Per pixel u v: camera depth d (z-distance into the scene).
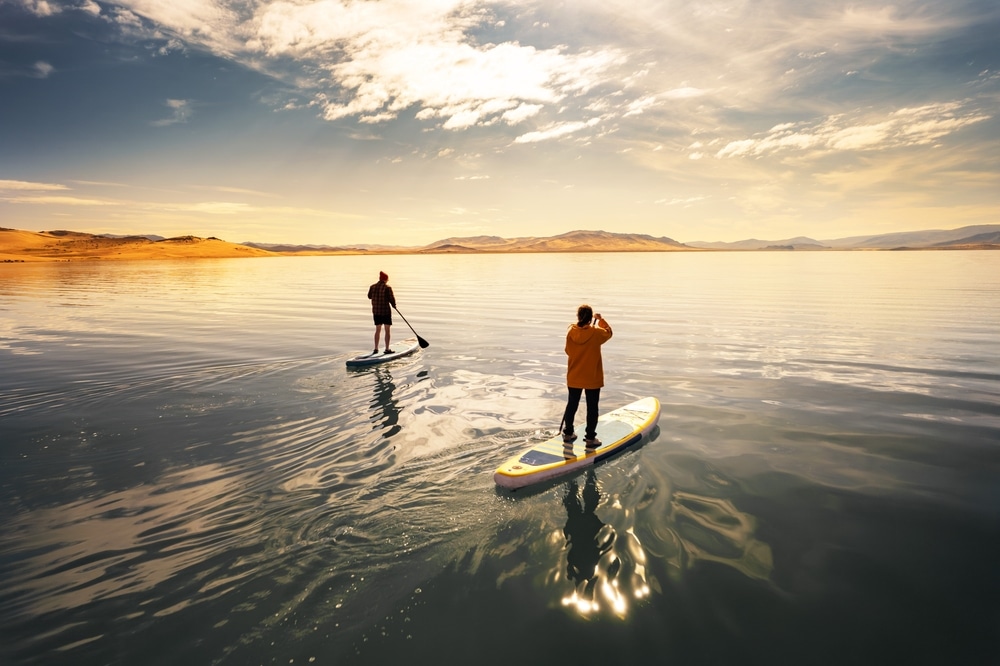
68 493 4.86
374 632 3.03
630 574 3.59
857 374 9.41
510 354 11.50
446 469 5.34
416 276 45.97
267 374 9.68
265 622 3.12
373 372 9.82
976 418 6.89
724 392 8.35
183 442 6.16
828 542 3.99
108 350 12.18
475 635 3.01
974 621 3.10
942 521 4.27
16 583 3.51
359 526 4.21
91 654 2.87
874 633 3.01
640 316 17.50
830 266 65.06
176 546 3.94
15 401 7.91
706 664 2.79
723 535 4.10
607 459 5.68
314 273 53.66
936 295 24.02
